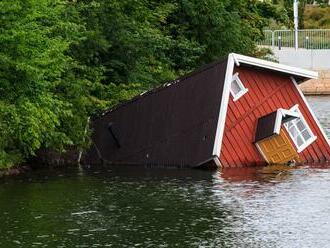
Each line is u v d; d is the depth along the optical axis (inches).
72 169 1517.0
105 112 1635.1
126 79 1822.1
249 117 1541.6
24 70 1338.6
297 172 1450.5
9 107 1352.1
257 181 1348.4
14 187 1305.4
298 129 1592.0
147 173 1449.3
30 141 1419.8
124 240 973.2
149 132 1565.0
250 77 1556.3
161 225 1041.5
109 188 1289.4
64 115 1480.1
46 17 1451.8
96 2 1754.4
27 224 1048.8
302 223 1050.7
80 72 1663.4
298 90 1603.1
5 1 1332.4
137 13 1956.2
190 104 1529.3
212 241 968.9
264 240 973.2
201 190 1266.0
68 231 1012.5
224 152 1508.4
